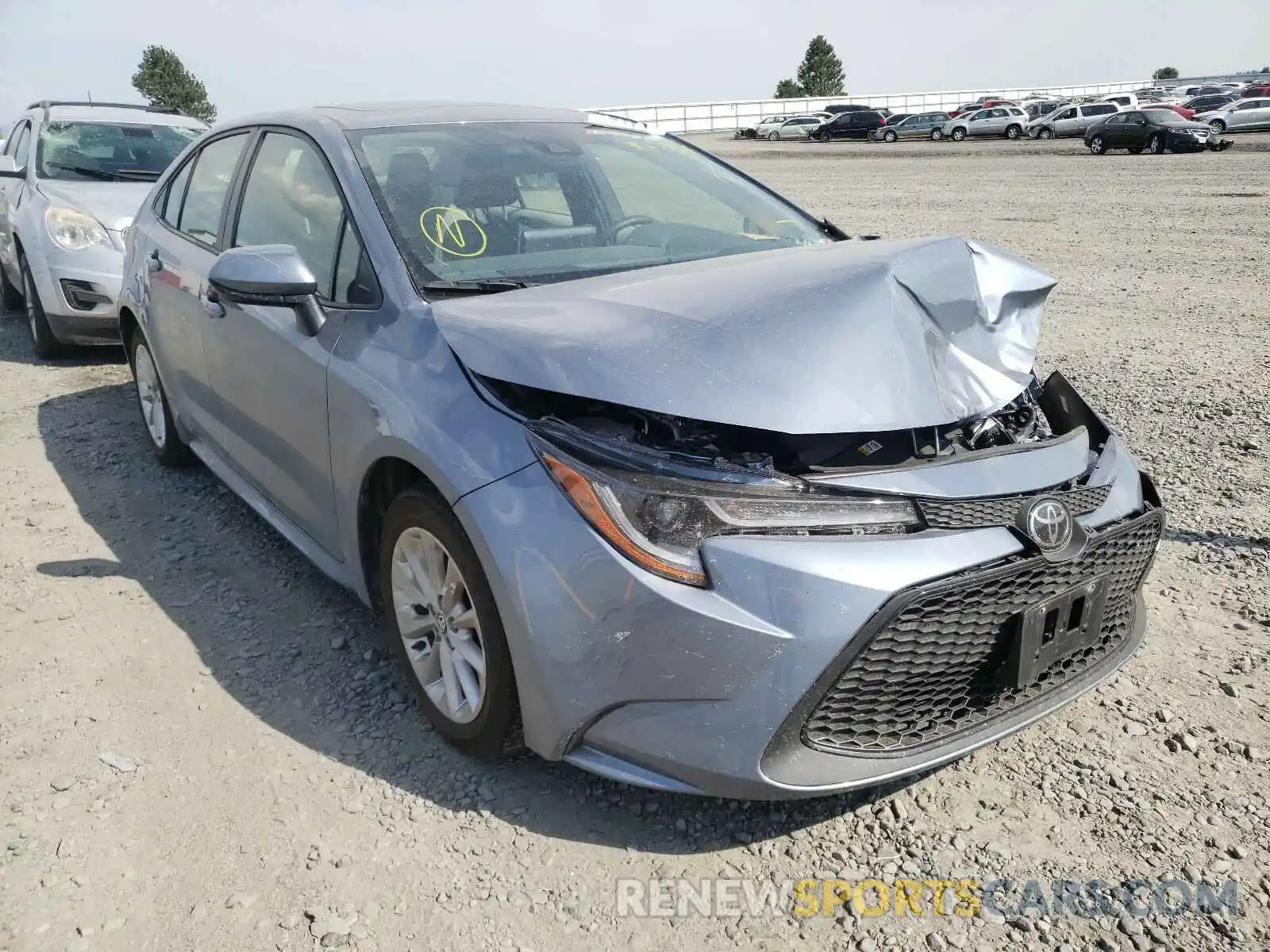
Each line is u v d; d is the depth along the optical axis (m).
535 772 2.67
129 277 4.76
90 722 2.90
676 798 2.57
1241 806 2.51
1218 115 35.91
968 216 15.70
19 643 3.34
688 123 63.78
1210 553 3.88
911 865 2.34
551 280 3.00
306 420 3.07
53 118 8.16
